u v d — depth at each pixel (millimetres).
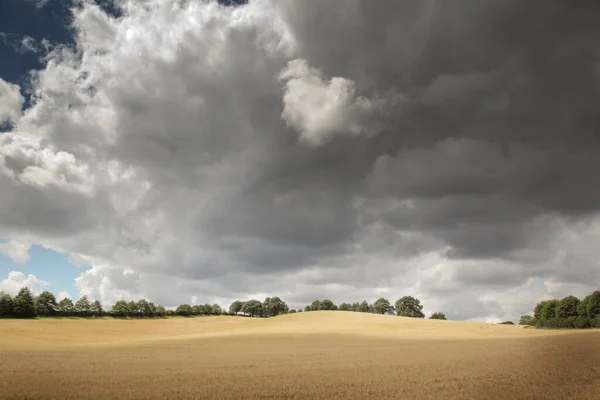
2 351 53812
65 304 147500
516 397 20672
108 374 31156
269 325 114688
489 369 30922
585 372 27391
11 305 127750
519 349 46062
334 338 76312
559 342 51219
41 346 69062
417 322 110938
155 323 134625
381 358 41812
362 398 21391
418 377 28125
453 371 30656
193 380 27875
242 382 26922
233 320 147750
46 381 27469
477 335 82062
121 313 153000
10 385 25750
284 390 23797
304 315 132750
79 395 22453
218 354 49500
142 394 22766
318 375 30031
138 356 47219
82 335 97938
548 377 26078
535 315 114875
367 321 113188
